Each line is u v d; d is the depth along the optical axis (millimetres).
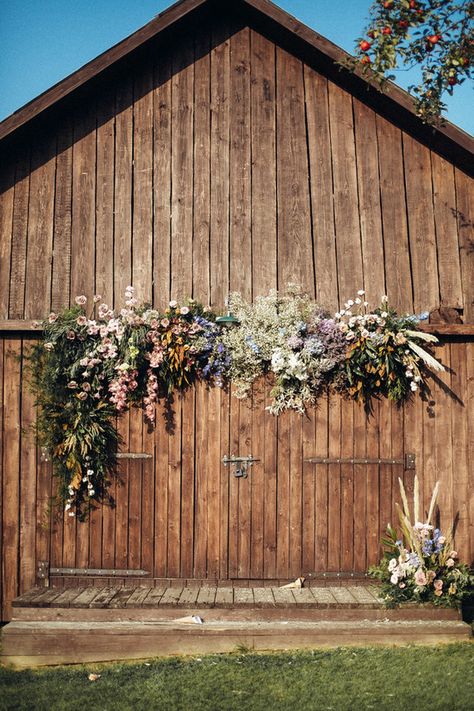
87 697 5656
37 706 5496
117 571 7543
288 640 6688
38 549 7562
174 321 7574
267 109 8016
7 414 7621
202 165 7930
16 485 7582
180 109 7984
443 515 7641
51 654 6590
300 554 7574
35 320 7570
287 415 7660
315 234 7879
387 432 7684
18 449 7598
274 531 7586
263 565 7566
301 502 7613
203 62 8047
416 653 6410
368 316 7555
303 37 7590
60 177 7871
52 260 7781
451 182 7957
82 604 6844
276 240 7863
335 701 5473
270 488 7613
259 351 7531
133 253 7816
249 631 6672
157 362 7441
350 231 7895
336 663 6227
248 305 7703
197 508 7586
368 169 7969
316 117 8023
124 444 7617
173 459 7617
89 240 7820
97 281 7777
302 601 6906
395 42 7238
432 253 7883
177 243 7832
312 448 7641
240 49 8078
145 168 7914
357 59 7383
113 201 7867
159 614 6844
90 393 7535
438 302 7832
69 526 7578
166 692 5715
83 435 7445
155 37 7730
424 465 7676
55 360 7508
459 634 6730
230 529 7582
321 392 7684
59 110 7859
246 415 7641
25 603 6863
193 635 6660
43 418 7562
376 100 7953
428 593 6930
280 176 7945
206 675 6027
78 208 7852
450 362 7770
